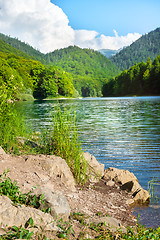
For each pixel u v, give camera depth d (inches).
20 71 3555.6
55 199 138.3
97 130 515.2
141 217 161.9
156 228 147.1
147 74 3964.1
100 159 300.0
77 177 211.3
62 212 131.8
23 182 153.7
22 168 175.8
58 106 255.8
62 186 180.2
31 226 112.7
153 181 228.4
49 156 206.8
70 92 4030.5
